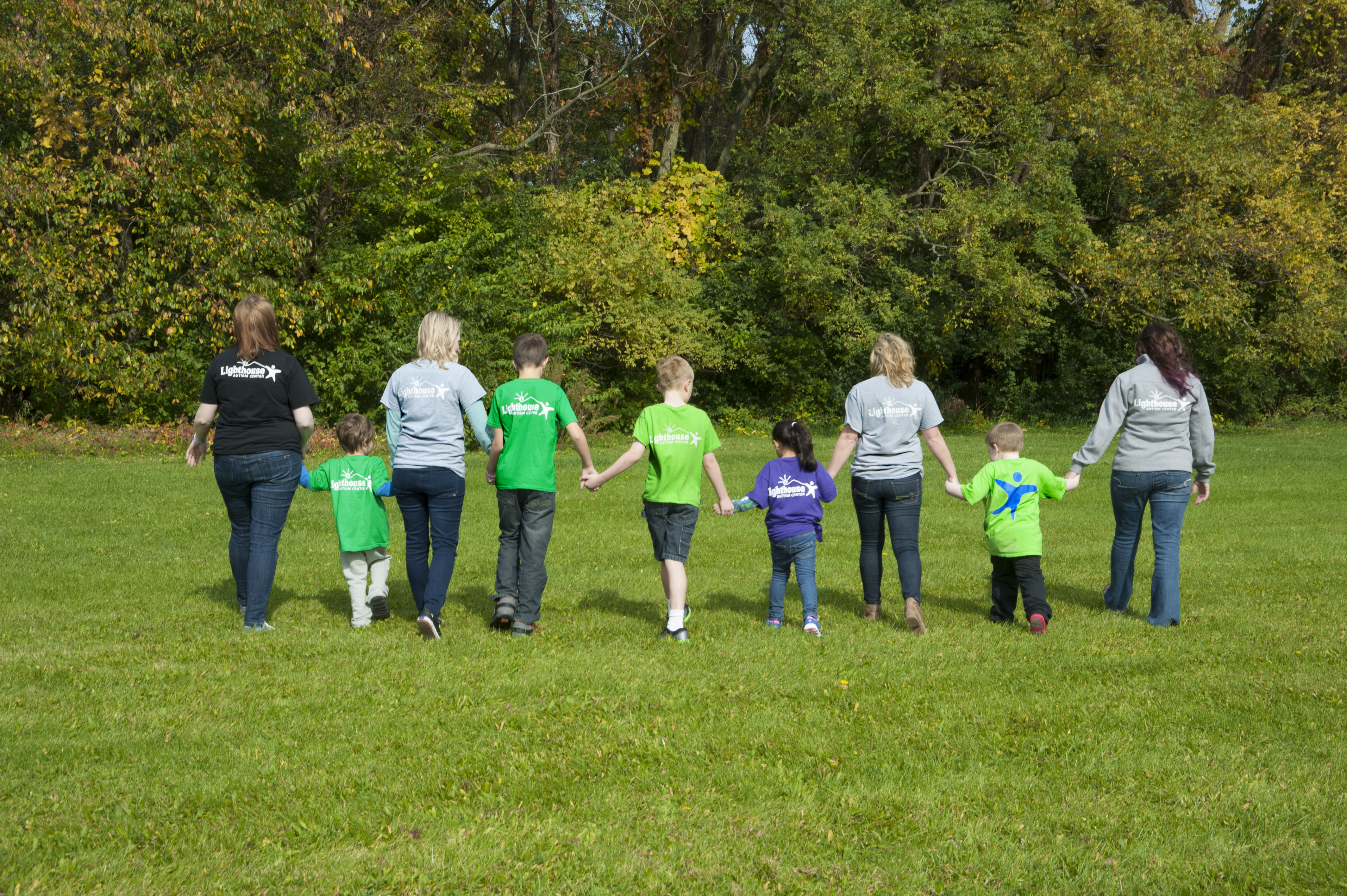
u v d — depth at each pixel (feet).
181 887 8.73
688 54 89.81
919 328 84.79
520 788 10.94
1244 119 79.46
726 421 87.66
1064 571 25.58
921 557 27.68
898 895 8.87
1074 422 96.12
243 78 62.54
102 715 12.97
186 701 13.65
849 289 81.00
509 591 18.29
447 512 17.99
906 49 79.97
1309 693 14.51
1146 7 79.97
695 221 83.25
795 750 12.17
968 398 101.45
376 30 70.28
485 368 65.00
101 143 60.18
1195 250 79.92
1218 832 10.02
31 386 63.31
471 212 75.66
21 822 9.89
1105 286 82.94
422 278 67.36
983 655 16.72
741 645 17.26
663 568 17.95
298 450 18.29
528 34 85.81
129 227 63.10
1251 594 22.49
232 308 61.67
